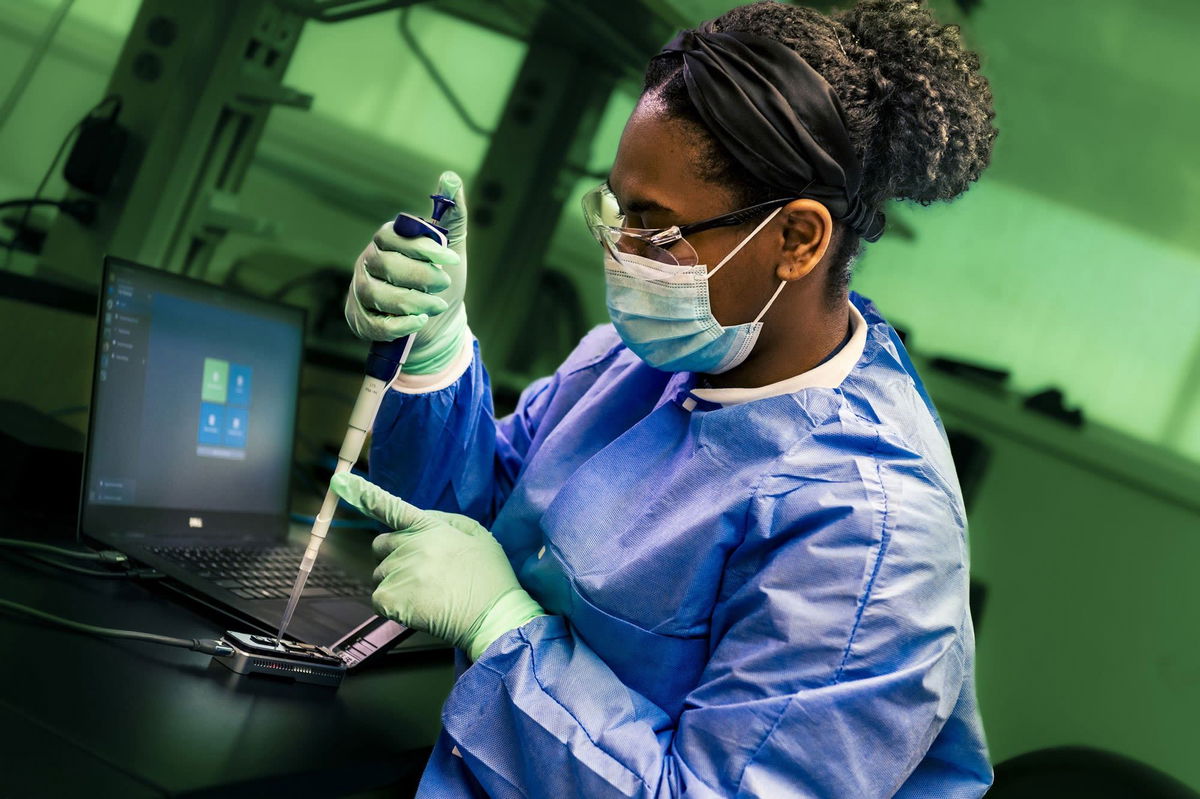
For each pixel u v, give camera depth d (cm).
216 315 147
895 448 97
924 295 221
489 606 99
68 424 160
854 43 100
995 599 216
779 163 94
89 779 72
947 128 99
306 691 103
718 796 83
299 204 190
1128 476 211
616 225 103
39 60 150
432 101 204
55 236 157
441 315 115
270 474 158
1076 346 214
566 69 218
